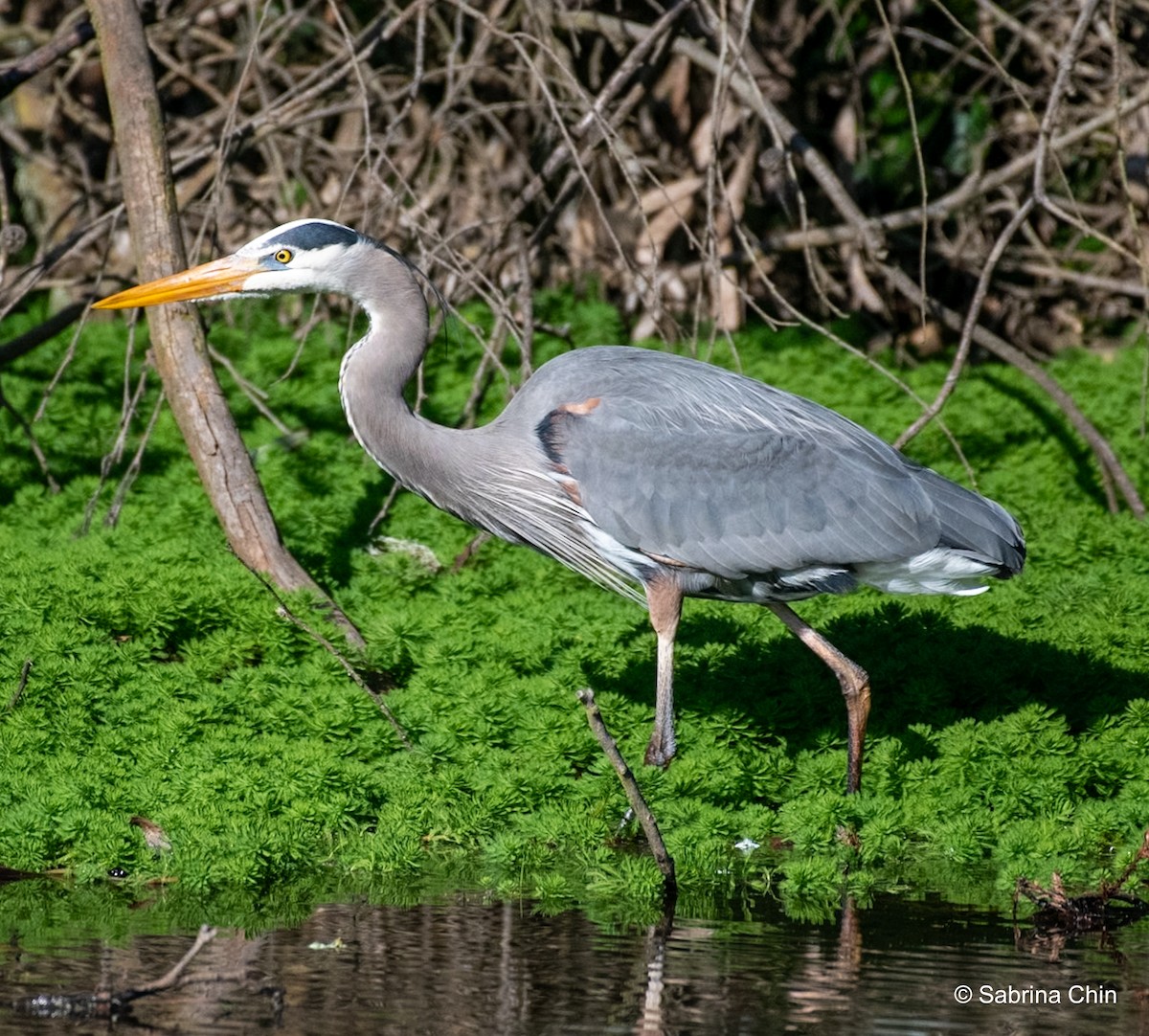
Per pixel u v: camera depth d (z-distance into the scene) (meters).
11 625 12.48
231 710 11.54
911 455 19.39
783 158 15.30
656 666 12.06
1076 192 26.66
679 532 11.09
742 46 14.95
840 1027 7.39
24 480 17.94
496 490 11.62
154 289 11.52
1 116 27.12
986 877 9.97
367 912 9.00
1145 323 14.89
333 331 23.09
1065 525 16.55
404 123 26.64
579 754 11.13
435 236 16.14
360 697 11.59
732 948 8.48
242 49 24.77
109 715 11.42
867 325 27.31
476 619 13.50
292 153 25.69
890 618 13.26
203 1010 7.46
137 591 13.12
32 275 17.33
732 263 22.92
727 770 10.99
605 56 26.42
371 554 15.48
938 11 26.20
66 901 9.11
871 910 9.22
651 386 11.38
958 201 21.25
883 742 11.35
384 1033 7.22
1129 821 10.29
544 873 9.75
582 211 26.16
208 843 9.50
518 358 22.88
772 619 13.68
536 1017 7.45
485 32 19.41
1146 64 25.34
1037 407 21.66
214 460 13.52
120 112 13.67
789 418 11.38
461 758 11.02
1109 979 8.11
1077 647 12.89
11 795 10.09
